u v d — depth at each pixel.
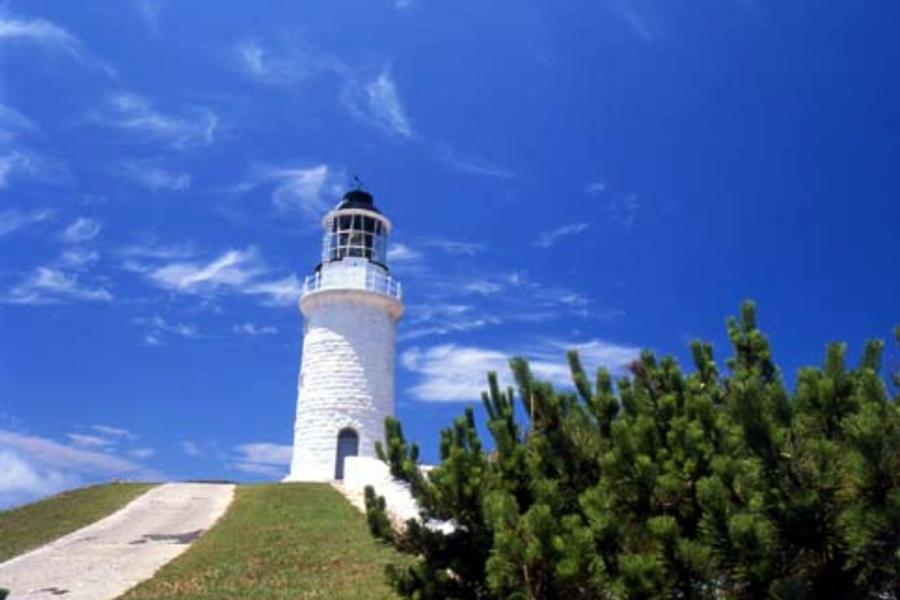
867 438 5.49
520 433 8.62
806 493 5.83
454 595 8.30
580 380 8.60
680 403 7.85
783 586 5.54
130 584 15.65
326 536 20.39
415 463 8.78
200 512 26.75
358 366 42.78
